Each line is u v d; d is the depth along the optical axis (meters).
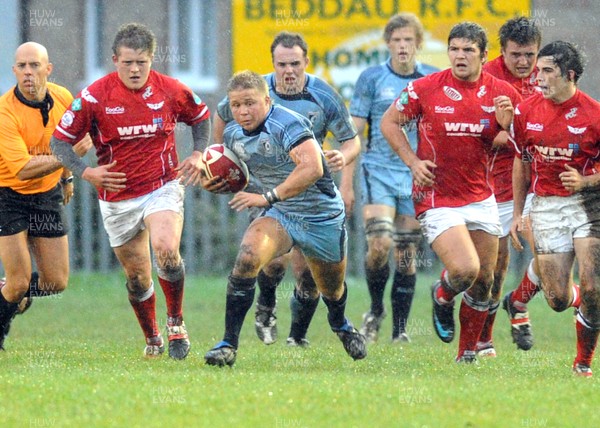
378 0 65.12
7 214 34.03
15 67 33.25
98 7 78.06
